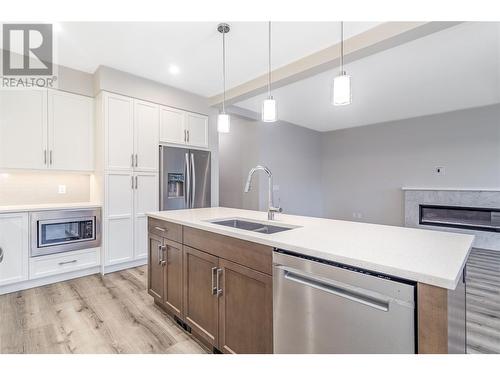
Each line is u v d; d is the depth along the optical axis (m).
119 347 1.78
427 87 3.83
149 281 2.43
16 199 3.07
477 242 4.79
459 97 4.27
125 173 3.34
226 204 6.11
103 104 3.15
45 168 3.00
